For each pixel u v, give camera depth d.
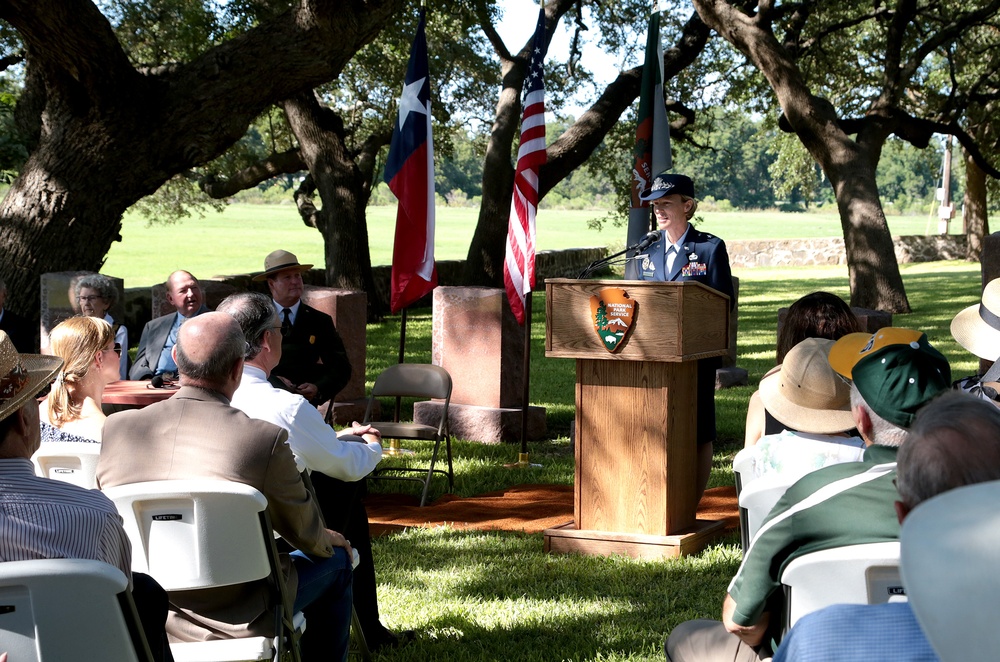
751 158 110.44
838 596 2.21
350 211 19.88
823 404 3.35
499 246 19.59
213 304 12.30
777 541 2.31
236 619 3.21
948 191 42.22
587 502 5.70
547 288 5.52
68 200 10.89
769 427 4.27
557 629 4.45
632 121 24.58
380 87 21.84
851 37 26.67
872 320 12.20
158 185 11.37
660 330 5.25
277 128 24.95
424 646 4.30
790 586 2.27
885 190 119.69
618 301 5.30
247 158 22.86
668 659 3.00
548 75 23.81
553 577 5.23
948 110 25.16
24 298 10.95
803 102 20.61
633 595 4.89
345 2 10.73
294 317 7.02
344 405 10.26
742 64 26.00
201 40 15.59
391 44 18.52
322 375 7.00
